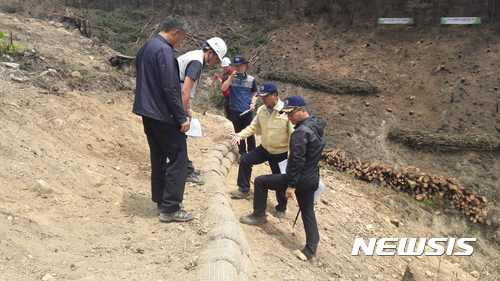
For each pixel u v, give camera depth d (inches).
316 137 170.2
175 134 148.7
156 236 144.9
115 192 177.0
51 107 235.3
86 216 149.6
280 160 209.9
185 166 155.3
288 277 149.9
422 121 582.2
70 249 124.2
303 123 171.5
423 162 527.8
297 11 866.1
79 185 169.2
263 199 189.5
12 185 144.8
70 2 948.6
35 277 103.7
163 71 140.5
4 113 202.2
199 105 605.6
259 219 192.2
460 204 420.5
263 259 158.2
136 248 134.4
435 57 674.2
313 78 665.6
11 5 847.1
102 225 146.2
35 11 853.2
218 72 704.4
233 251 134.7
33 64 310.3
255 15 866.8
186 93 164.1
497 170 499.5
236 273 123.9
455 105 589.6
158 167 159.6
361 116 599.2
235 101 273.1
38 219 133.8
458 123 566.6
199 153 277.7
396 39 740.7
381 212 378.3
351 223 307.4
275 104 199.8
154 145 156.6
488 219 406.6
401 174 435.8
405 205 407.5
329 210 304.3
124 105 317.4
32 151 173.6
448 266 302.2
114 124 268.4
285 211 227.3
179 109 143.6
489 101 583.8
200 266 125.6
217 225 156.1
